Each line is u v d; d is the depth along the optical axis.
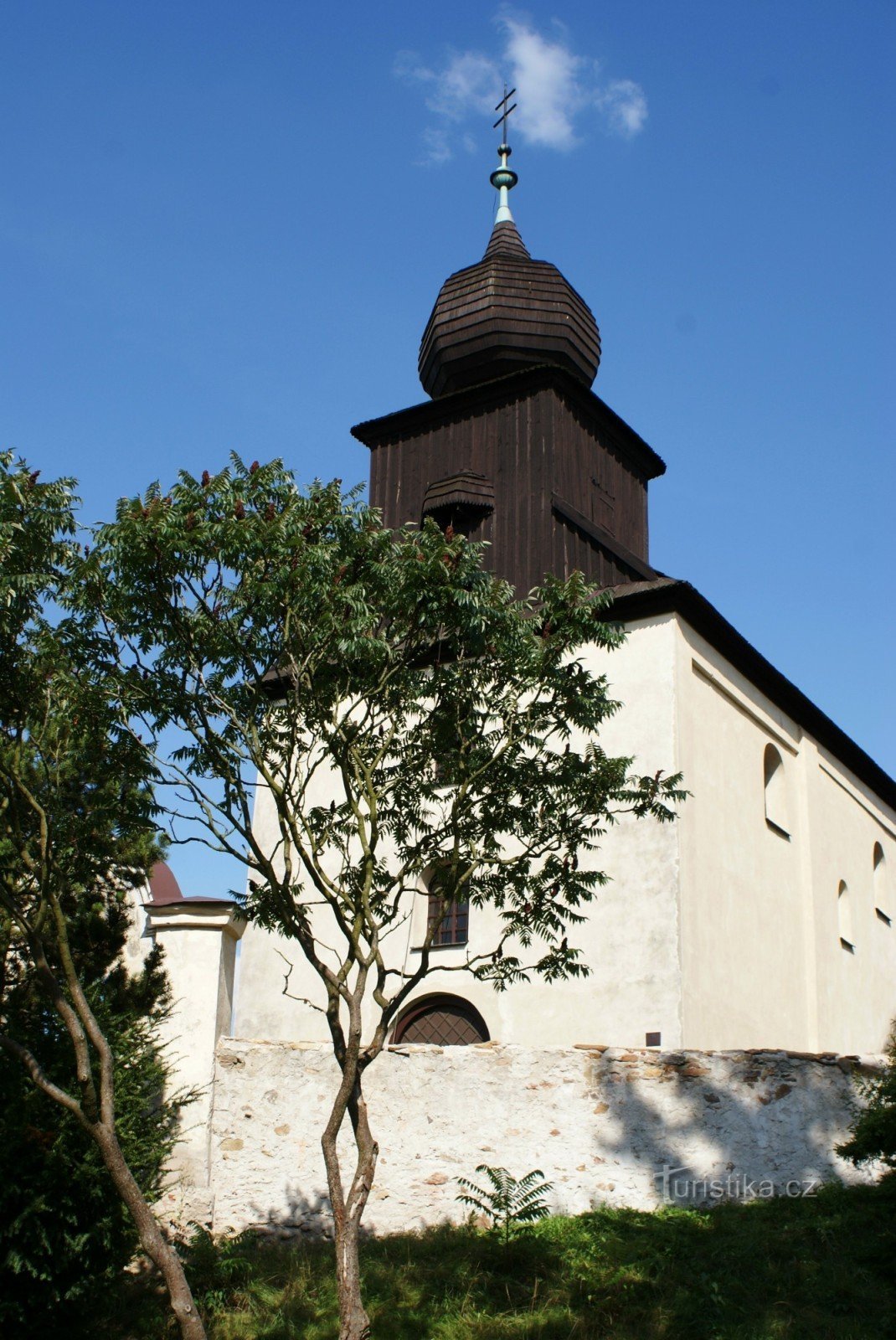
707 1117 14.76
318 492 12.79
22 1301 11.05
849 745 28.72
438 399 27.16
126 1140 12.21
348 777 12.69
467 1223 14.52
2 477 11.34
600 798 13.10
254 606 12.32
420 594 12.38
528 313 28.09
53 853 12.30
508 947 21.64
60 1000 10.68
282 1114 15.46
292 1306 12.83
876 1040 28.20
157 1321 12.45
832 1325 11.59
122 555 11.70
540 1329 11.94
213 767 12.37
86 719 12.27
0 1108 11.54
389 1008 11.72
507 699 13.20
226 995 16.08
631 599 22.61
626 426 27.75
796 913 25.45
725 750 23.67
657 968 20.34
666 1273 12.58
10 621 11.45
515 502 25.77
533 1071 15.23
